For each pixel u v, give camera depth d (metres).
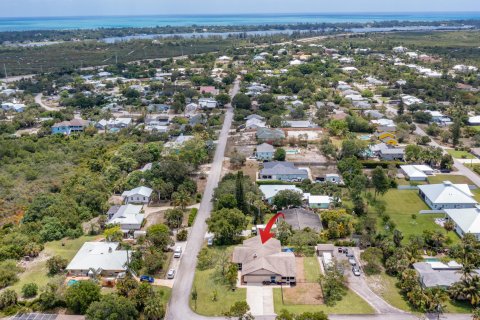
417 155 170.50
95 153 181.75
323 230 118.25
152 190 143.38
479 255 101.50
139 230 122.00
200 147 174.25
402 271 97.50
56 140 199.50
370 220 118.00
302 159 174.50
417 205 137.12
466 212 123.00
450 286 91.81
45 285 97.38
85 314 86.62
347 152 172.12
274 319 86.25
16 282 99.31
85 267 101.44
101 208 133.12
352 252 108.44
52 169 167.38
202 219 128.25
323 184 143.75
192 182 145.12
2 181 154.25
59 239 118.94
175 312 88.94
